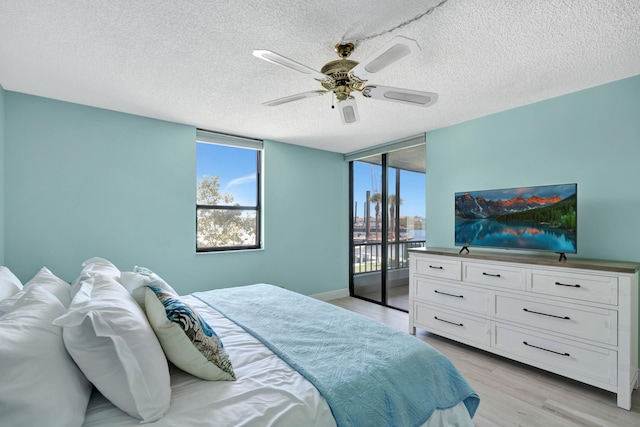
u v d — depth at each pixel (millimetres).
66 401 826
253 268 3916
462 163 3283
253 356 1383
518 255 2639
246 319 1839
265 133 3729
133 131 3062
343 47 1823
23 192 2559
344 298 4742
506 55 1943
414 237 4012
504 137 2947
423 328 3086
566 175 2562
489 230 2717
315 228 4531
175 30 1688
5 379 729
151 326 1228
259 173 4090
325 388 1130
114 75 2225
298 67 1566
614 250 2326
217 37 1756
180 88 2449
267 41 1794
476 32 1697
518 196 2533
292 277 4281
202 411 980
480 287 2646
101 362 937
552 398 2033
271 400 1055
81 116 2803
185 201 3379
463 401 1517
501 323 2506
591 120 2432
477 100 2688
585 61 2021
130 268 3043
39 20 1594
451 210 3383
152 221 3172
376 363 1320
